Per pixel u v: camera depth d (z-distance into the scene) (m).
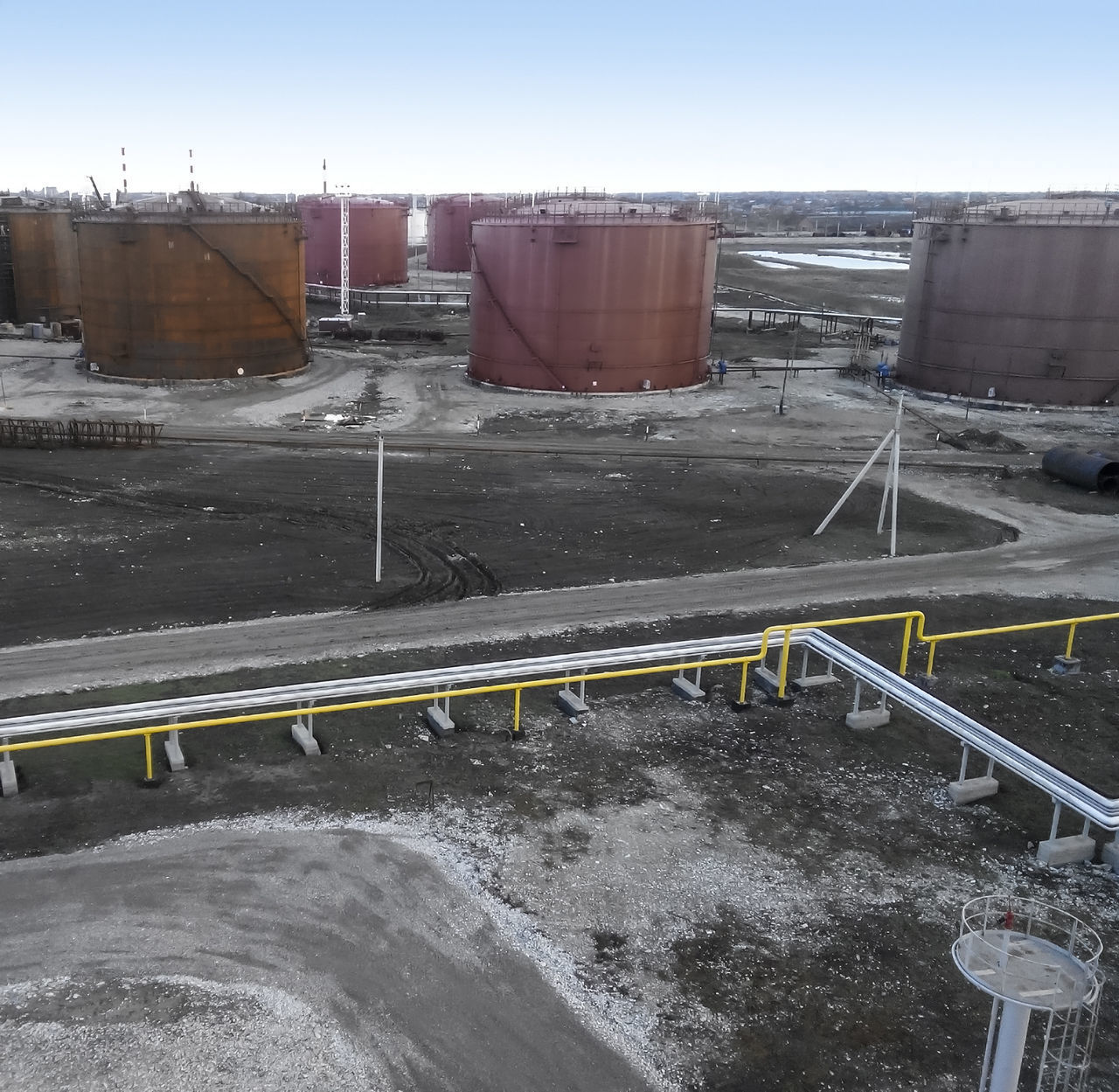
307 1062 10.37
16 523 30.52
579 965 12.01
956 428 47.84
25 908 12.62
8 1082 9.97
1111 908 13.63
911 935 12.87
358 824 14.71
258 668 20.41
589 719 18.55
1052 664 22.00
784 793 16.27
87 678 19.86
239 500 33.38
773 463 40.59
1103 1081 10.42
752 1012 11.40
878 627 23.83
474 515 32.31
